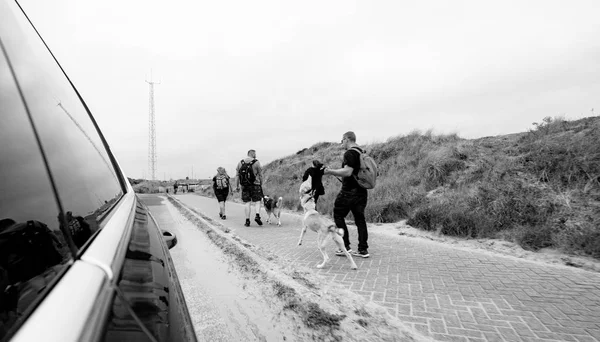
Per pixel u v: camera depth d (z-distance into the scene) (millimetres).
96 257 788
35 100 961
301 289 3447
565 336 2396
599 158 5922
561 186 5797
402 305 3008
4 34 948
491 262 4293
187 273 4426
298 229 7504
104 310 638
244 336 2701
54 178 834
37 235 628
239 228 7672
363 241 4766
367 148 14719
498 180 6695
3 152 646
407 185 9109
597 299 3023
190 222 9391
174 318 1029
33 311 485
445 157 9008
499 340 2357
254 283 3934
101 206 1149
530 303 2979
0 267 499
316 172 6324
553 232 4859
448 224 5957
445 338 2398
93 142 1598
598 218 4742
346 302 3053
